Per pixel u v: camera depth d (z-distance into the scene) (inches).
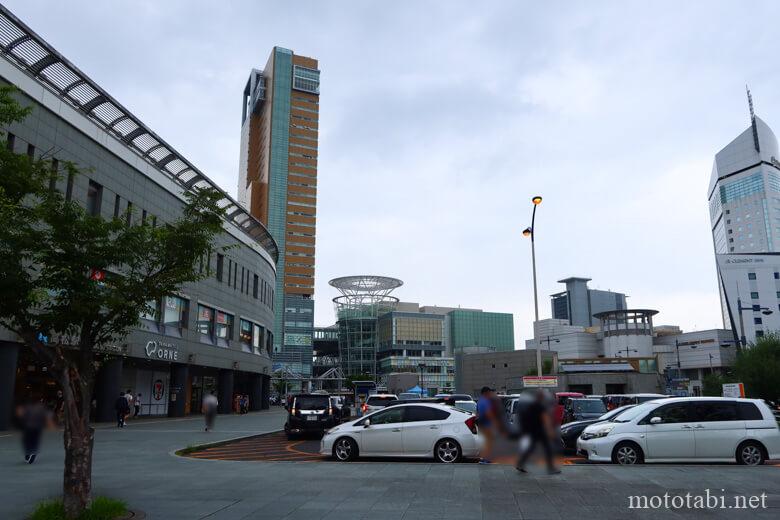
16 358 976.3
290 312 6358.3
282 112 6870.1
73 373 327.0
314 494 395.5
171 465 553.3
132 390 1553.9
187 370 1647.4
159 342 1462.8
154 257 396.5
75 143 1152.2
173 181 1546.5
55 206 339.9
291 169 6747.1
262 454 711.7
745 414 551.5
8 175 347.6
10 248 319.3
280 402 4101.9
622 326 4916.3
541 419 484.4
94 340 350.0
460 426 587.5
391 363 5802.2
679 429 544.4
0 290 305.7
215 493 400.8
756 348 1996.8
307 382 5984.3
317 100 7096.5
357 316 6225.4
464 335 6973.4
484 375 4062.5
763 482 432.1
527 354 3912.4
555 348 5324.8
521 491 401.1
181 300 1616.6
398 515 330.6
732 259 4881.9
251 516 329.7
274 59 7007.9
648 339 4613.7
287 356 6181.1
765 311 2081.7
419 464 550.6
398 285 6107.3
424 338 6127.0
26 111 407.5
